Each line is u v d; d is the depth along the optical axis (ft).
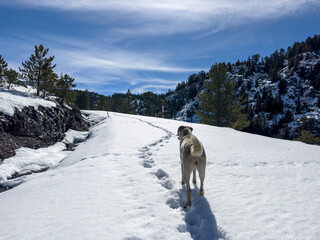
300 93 417.90
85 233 10.51
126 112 255.09
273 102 369.71
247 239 10.82
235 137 56.13
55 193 17.06
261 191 17.56
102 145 44.52
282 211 13.78
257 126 264.52
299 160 29.71
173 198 15.84
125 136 52.75
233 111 107.34
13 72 87.20
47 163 46.55
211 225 12.19
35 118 61.46
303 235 10.94
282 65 573.74
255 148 40.06
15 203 15.84
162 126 76.59
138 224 11.73
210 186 18.81
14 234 10.59
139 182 19.69
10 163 42.24
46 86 92.22
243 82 540.52
